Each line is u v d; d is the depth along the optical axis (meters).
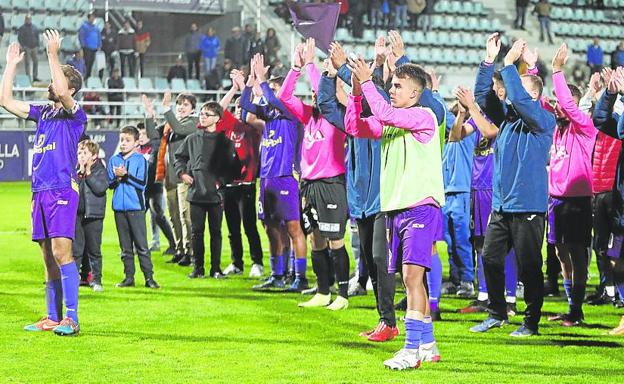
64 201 7.82
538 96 7.84
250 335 8.06
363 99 7.61
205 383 6.37
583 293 8.67
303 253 10.52
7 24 30.02
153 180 13.48
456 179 10.09
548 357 7.25
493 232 8.14
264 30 32.69
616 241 8.66
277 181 10.34
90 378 6.50
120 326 8.46
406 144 6.69
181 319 8.82
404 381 6.42
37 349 7.43
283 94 9.34
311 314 9.08
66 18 30.72
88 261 10.88
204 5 31.11
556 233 8.69
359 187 8.05
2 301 9.77
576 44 36.12
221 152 11.58
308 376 6.56
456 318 8.95
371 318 8.85
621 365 6.99
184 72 29.30
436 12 35.34
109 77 27.94
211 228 11.70
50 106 7.99
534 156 7.82
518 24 35.69
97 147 10.41
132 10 29.78
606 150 9.49
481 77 7.88
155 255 13.89
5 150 25.06
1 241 15.21
